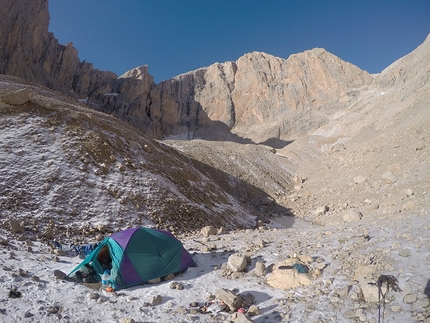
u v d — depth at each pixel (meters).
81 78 130.25
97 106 127.38
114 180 18.84
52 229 13.46
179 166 27.61
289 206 33.97
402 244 8.48
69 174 17.33
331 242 10.30
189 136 141.12
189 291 7.97
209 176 39.69
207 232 16.22
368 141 43.62
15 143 17.80
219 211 24.19
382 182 25.94
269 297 7.55
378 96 100.75
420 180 21.34
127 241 8.73
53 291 7.45
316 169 48.25
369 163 32.78
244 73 160.50
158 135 133.38
